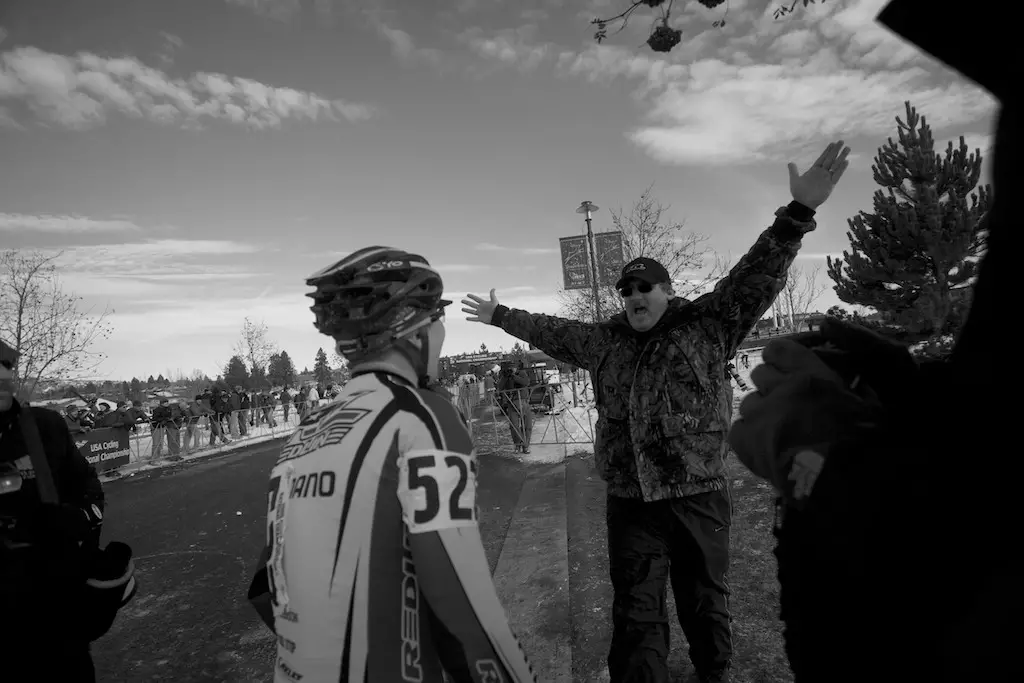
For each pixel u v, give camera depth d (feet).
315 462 3.95
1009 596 1.64
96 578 6.17
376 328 4.22
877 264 22.98
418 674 3.71
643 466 7.68
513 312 9.42
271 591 3.96
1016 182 1.72
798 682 2.54
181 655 12.08
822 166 6.63
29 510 5.92
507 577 12.74
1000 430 1.72
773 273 7.09
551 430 35.78
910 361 2.83
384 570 3.68
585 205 42.68
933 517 1.86
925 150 21.72
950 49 1.86
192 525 23.08
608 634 9.85
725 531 7.67
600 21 7.13
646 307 7.95
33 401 49.67
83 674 6.19
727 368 8.16
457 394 42.34
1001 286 1.76
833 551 2.21
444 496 3.70
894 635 1.99
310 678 3.59
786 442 2.96
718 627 7.45
